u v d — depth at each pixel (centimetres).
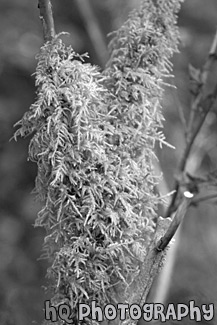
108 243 42
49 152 41
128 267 43
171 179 85
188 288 82
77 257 41
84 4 94
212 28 110
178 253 99
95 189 41
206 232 104
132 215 42
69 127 41
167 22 46
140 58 44
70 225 42
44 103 40
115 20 92
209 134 74
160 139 44
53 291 44
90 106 41
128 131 43
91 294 42
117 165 42
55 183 41
